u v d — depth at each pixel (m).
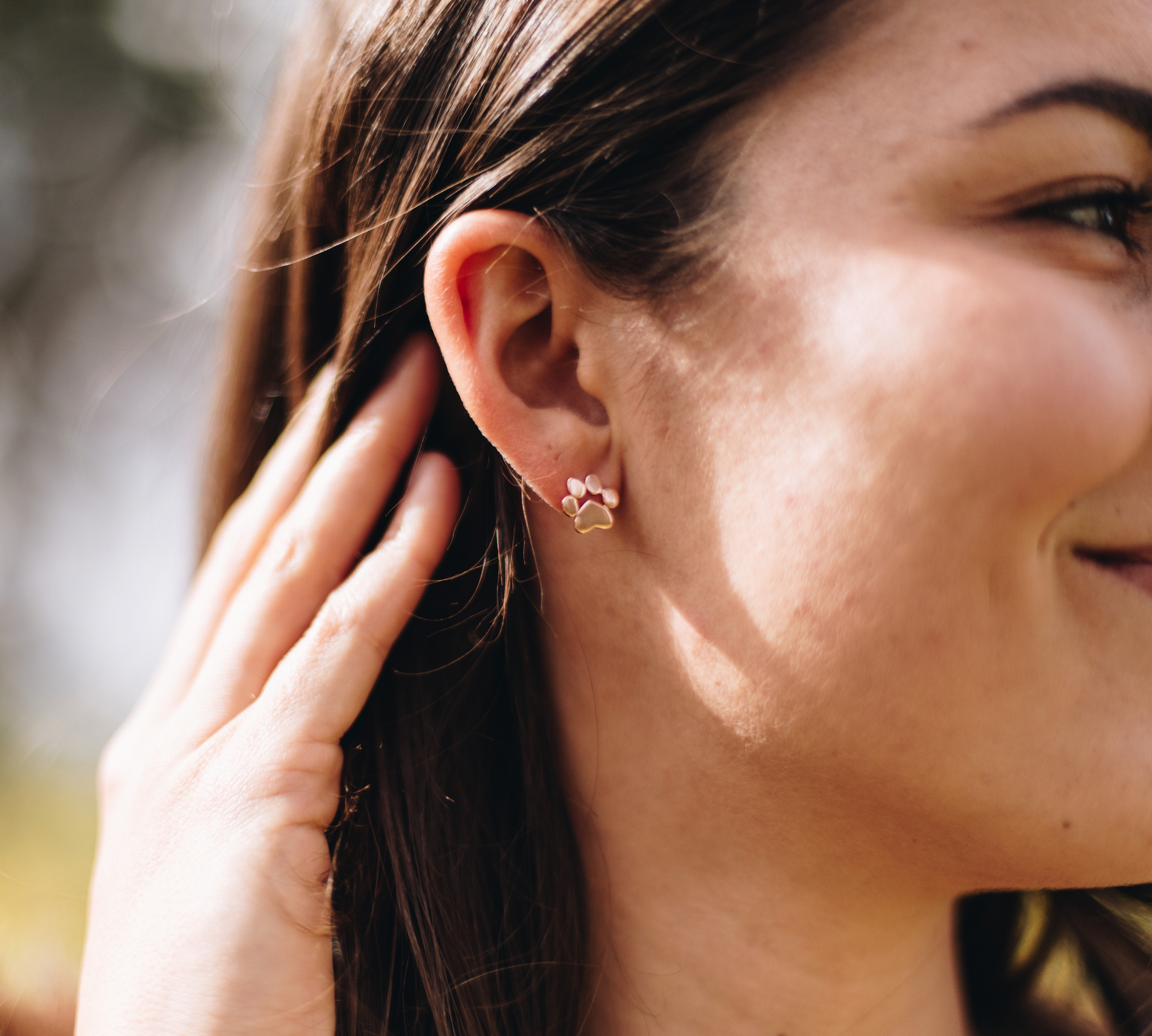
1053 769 0.39
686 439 0.41
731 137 0.40
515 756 0.44
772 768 0.41
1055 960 0.54
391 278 0.44
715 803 0.42
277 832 0.43
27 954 0.54
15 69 2.57
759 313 0.40
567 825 0.44
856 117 0.40
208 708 0.45
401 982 0.44
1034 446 0.38
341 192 0.46
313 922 0.43
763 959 0.43
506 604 0.43
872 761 0.40
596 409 0.42
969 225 0.39
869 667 0.39
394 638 0.44
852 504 0.39
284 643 0.45
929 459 0.38
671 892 0.43
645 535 0.42
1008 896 0.52
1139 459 0.39
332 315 0.47
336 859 0.44
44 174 2.54
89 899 0.47
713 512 0.41
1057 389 0.38
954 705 0.39
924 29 0.40
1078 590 0.39
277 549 0.46
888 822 0.41
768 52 0.40
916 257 0.39
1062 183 0.39
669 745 0.42
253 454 0.50
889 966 0.43
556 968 0.43
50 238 2.50
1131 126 0.39
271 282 0.49
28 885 0.55
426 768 0.44
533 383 0.42
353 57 0.45
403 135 0.44
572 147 0.41
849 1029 0.43
